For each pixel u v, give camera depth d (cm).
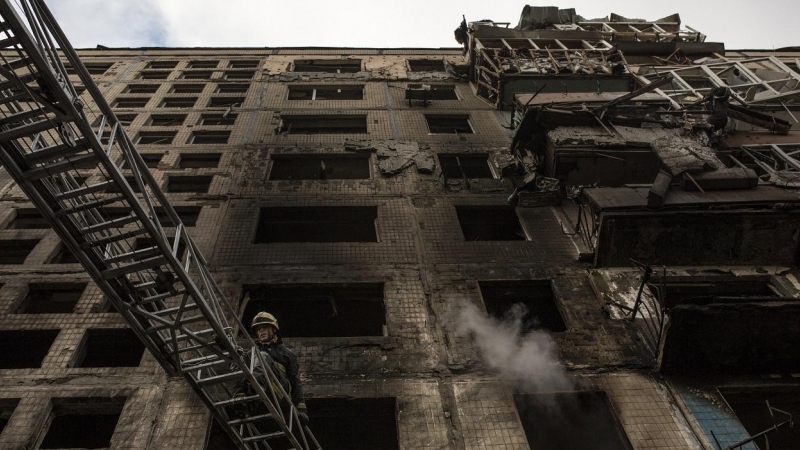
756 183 1284
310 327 1522
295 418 792
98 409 980
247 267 1289
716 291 1221
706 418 930
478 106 2169
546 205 1531
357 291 1274
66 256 1393
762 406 1016
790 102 2027
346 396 977
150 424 916
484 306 1182
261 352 756
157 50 2847
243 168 1712
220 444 943
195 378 745
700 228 1236
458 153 1816
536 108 1559
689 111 1584
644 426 921
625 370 1027
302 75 2462
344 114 2088
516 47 2409
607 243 1256
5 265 1287
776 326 972
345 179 1722
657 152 1386
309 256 1327
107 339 1148
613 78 2080
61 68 562
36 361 1283
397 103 2188
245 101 2202
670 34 2816
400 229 1431
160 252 655
